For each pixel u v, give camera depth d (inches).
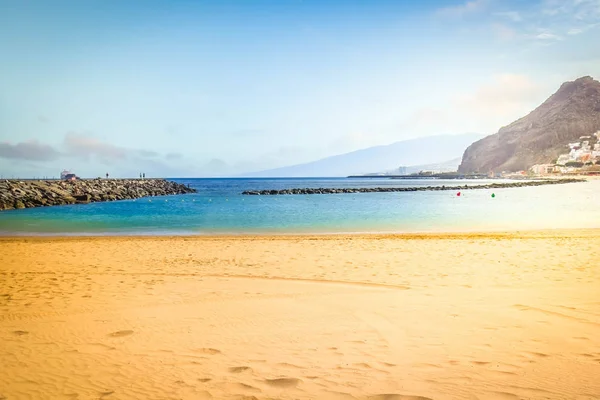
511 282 354.3
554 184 4028.1
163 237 778.2
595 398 146.1
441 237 711.1
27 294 330.6
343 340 213.6
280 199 2133.4
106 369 183.8
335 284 363.6
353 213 1280.8
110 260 514.6
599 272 389.4
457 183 4992.6
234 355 196.5
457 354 189.9
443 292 318.3
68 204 1849.2
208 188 4192.9
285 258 512.7
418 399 148.4
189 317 261.4
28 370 183.9
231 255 542.6
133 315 267.9
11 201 1608.0
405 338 213.3
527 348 194.4
